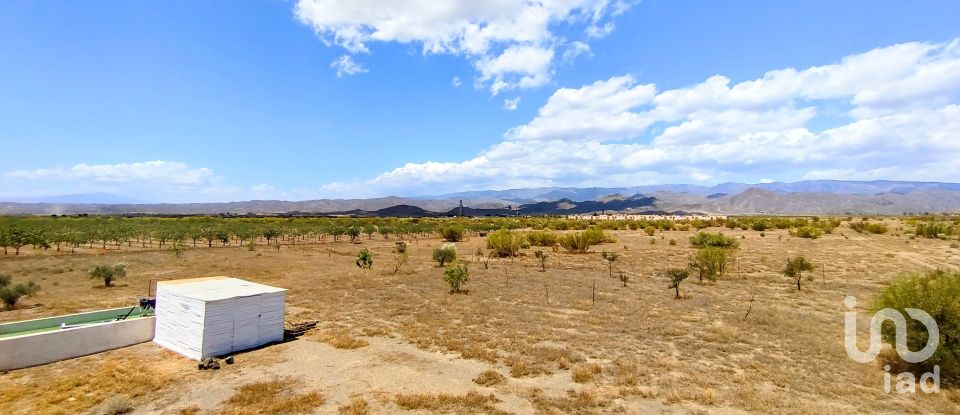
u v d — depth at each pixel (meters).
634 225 104.38
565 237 60.53
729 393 12.99
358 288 30.50
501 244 52.81
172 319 17.33
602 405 12.27
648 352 16.94
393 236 84.31
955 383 13.61
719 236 59.22
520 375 14.55
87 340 16.38
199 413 11.72
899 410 12.02
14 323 17.14
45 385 13.37
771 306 24.61
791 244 63.66
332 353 16.94
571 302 25.77
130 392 13.03
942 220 118.00
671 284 30.95
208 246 57.53
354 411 11.74
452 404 12.28
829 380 14.10
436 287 30.72
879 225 82.56
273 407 11.95
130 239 62.16
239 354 16.72
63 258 41.06
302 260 46.50
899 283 15.77
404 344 18.11
